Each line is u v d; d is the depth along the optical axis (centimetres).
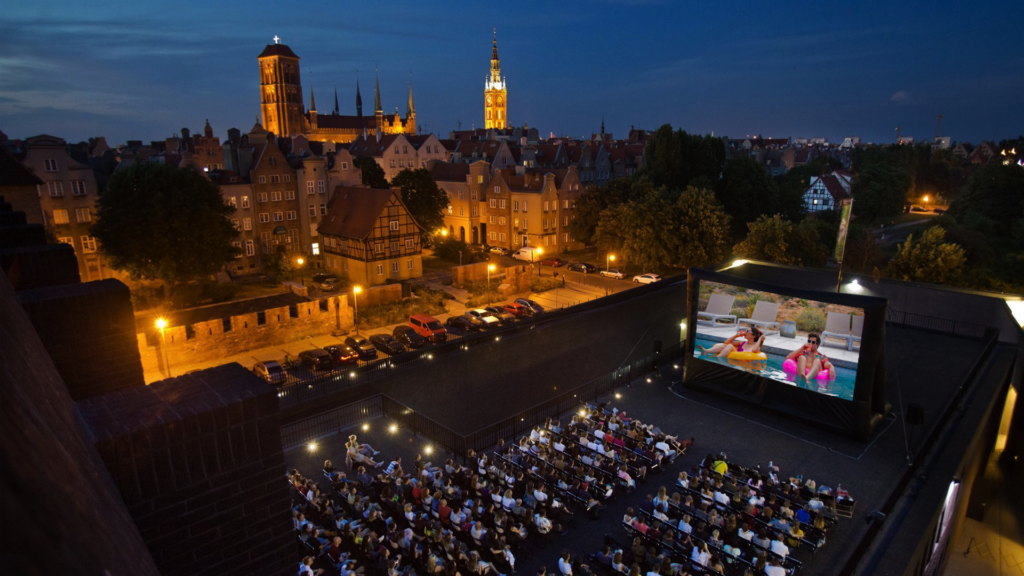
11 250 1553
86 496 298
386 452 2827
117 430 748
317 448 2848
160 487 790
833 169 14862
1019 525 3556
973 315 4450
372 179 9100
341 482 2423
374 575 2009
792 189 10319
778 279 5412
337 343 5006
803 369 3141
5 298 408
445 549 2011
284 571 927
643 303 4812
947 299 4556
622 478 2530
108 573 226
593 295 6625
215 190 5972
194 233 5741
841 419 3045
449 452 2833
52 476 224
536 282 6875
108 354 1228
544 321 4203
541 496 2311
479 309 5831
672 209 6962
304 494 2362
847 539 2264
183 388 857
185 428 791
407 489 2367
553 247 8819
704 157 9369
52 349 1164
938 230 5825
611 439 2808
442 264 8081
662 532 2211
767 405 3309
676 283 5194
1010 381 3966
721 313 3400
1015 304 4369
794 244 6875
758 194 9575
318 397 3089
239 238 7281
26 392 295
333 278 7050
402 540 2053
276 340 4931
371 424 3072
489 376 3809
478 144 12612
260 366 4075
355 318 5444
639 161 12900
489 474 2459
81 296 1177
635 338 4822
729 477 2550
